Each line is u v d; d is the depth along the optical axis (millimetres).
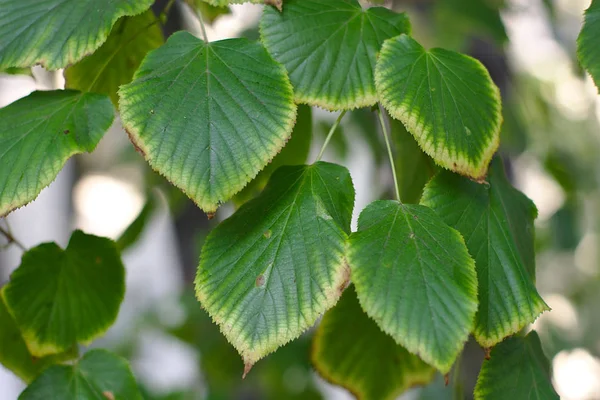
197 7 959
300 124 979
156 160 877
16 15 913
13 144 899
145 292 2109
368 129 1303
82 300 973
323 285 884
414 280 878
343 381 994
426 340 869
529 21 1631
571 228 1515
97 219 2396
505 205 935
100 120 907
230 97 888
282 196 902
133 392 959
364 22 923
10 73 959
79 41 907
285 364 1527
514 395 932
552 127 1641
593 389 2182
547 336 1836
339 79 911
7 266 1996
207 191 875
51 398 953
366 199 1683
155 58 900
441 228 895
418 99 899
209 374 1508
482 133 908
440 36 1242
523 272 916
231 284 890
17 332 990
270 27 915
